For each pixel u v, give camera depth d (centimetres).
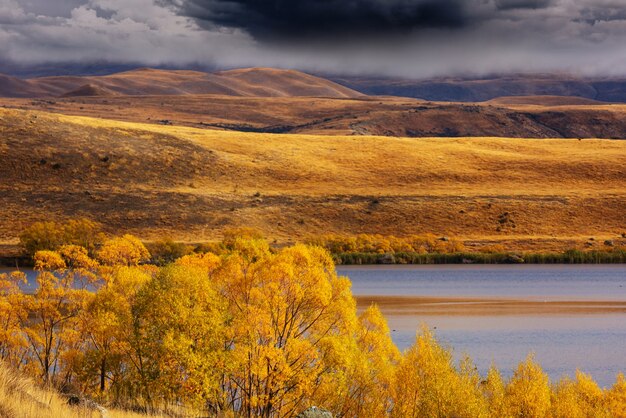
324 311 4541
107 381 5178
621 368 6919
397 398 4644
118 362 4778
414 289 12812
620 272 15862
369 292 12375
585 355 7419
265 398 4253
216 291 4612
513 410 4781
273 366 4256
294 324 4547
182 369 4375
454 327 8881
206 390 4181
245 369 4384
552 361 7131
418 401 4591
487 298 11538
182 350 4181
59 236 16812
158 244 16888
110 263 5828
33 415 2309
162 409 3741
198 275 4591
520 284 13588
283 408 4441
